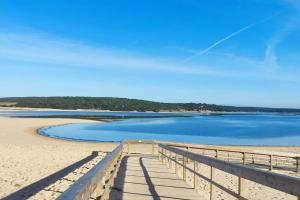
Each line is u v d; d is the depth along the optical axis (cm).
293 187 336
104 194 600
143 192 880
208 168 1745
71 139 4316
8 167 1529
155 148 3189
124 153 2536
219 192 1076
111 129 6662
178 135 5681
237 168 503
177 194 855
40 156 2025
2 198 1003
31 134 4647
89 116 11612
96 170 469
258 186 1214
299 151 3294
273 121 12381
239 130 7300
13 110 17638
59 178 1320
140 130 6575
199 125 8825
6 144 2997
